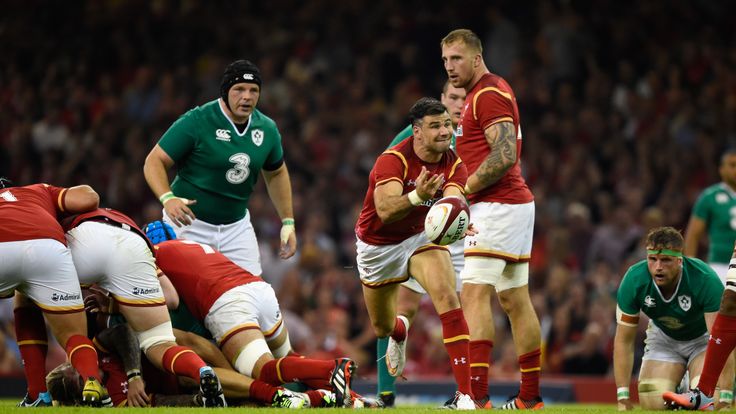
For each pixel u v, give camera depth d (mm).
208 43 84000
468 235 26516
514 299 28906
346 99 77000
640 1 77875
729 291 25641
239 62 32219
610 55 75688
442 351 51469
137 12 86250
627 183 65125
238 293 27219
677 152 66375
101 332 27156
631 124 69938
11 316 51781
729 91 71125
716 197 41531
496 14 78438
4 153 76500
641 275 28578
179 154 32344
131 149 73938
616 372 28688
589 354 49656
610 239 58219
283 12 84812
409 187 26844
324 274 58094
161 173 31844
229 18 85500
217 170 32750
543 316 52875
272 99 77188
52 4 86875
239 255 33844
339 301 56031
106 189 72812
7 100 80875
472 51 28484
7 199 25578
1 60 84188
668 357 30750
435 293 26609
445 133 26219
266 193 68000
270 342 28188
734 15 77312
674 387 30391
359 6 82938
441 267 26969
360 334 54656
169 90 77562
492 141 27625
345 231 66562
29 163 76438
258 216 66125
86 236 25938
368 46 80812
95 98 80312
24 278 25141
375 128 73812
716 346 25828
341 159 72562
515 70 74750
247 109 32094
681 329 29562
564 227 61938
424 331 53656
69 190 26562
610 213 62312
